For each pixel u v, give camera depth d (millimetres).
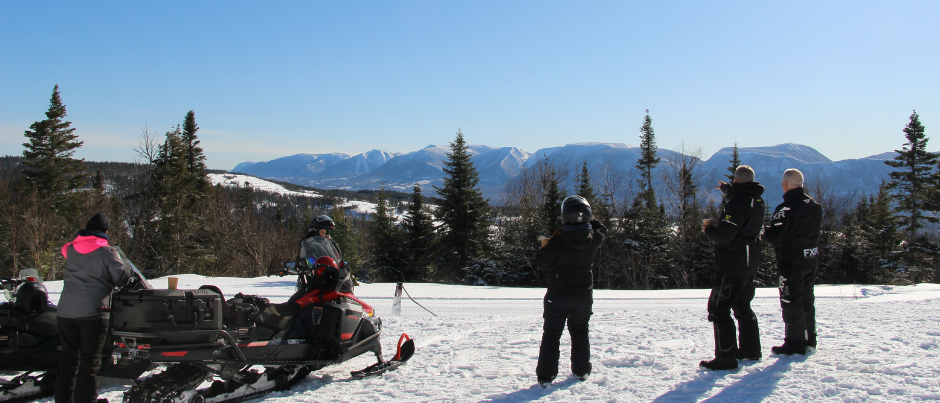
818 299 12523
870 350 5289
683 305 11922
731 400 4000
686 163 37312
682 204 36750
